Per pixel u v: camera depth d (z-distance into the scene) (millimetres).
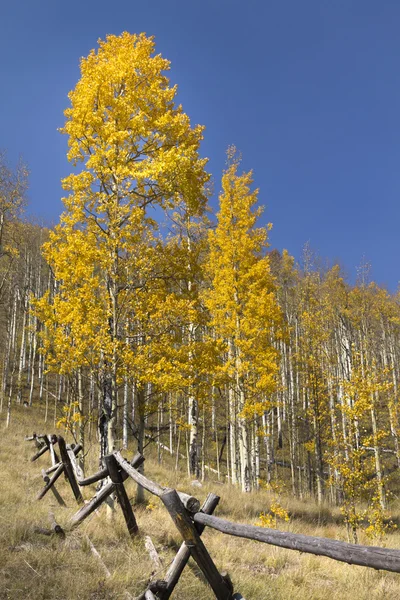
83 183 9562
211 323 14781
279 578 5688
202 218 16641
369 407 11328
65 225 9727
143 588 4426
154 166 9172
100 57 10562
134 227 9531
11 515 6375
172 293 10375
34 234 30094
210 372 10531
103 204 9469
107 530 6398
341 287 24031
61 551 5129
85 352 9438
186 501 4098
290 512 13648
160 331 9672
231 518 10758
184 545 4086
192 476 15805
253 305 14508
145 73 10523
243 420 15352
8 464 12047
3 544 5078
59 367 9789
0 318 36219
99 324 9109
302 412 27609
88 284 9359
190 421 16406
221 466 28047
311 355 19500
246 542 7535
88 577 4480
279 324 14977
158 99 10242
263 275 15227
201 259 16375
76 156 9969
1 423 23438
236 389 15172
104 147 9766
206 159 10352
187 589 4496
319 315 20516
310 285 22906
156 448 27234
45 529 5918
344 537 11008
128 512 6207
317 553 2775
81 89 9977
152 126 10258
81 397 11555
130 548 5672
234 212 15766
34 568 4602
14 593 3957
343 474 11117
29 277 30922
